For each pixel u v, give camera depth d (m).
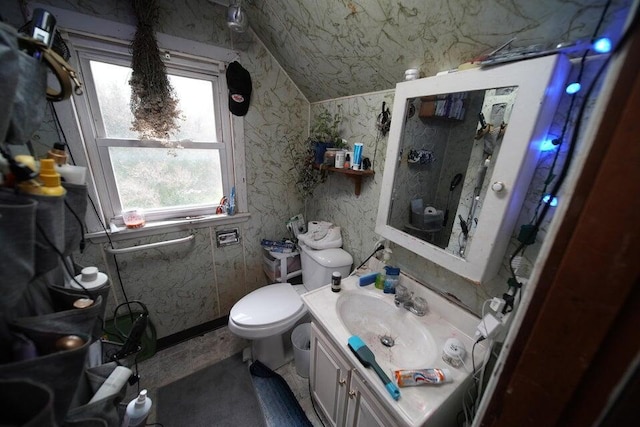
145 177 1.39
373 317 1.13
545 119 0.63
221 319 1.87
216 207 1.67
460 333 0.94
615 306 0.22
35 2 0.95
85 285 0.68
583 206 0.25
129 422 0.81
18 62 0.39
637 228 0.21
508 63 0.66
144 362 1.56
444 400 0.69
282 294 1.55
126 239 1.36
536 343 0.29
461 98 0.81
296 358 1.49
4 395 0.35
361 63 1.17
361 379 0.86
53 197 0.46
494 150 0.74
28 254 0.39
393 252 1.25
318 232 1.60
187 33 1.27
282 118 1.71
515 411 0.32
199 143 1.48
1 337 0.44
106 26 1.08
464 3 0.71
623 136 0.22
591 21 0.57
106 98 1.21
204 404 1.33
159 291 1.55
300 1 1.07
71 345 0.46
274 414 1.29
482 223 0.76
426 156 0.95
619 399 0.22
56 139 1.11
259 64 1.52
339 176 1.60
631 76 0.22
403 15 0.85
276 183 1.82
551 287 0.27
